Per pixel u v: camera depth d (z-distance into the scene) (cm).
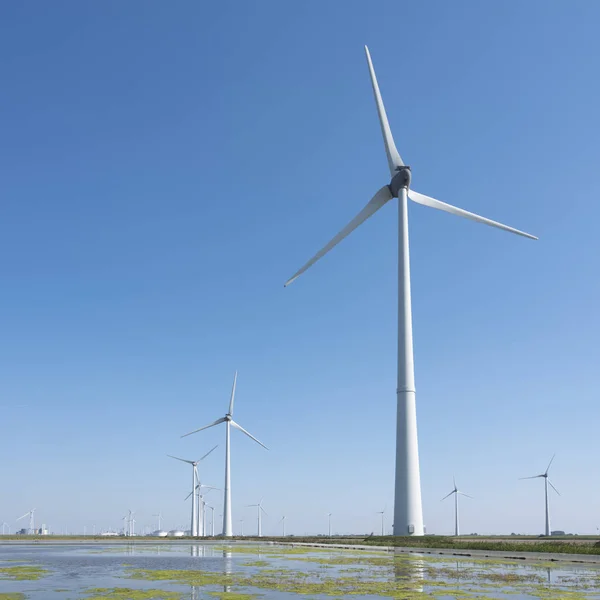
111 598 2803
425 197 8681
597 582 3462
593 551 5512
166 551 7538
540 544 6650
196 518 17838
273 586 3272
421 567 4506
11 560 5644
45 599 2769
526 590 3086
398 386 7894
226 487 14712
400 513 7606
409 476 7631
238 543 10925
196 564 4969
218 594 2945
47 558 5981
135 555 6538
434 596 2867
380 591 3048
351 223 8794
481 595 2900
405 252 8294
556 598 2794
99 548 8738
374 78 9406
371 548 7706
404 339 7981
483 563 4903
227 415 15000
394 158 8981
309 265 8900
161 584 3394
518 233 8762
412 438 7725
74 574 4056
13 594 2958
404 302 8094
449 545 6856
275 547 8712
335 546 8244
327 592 3014
